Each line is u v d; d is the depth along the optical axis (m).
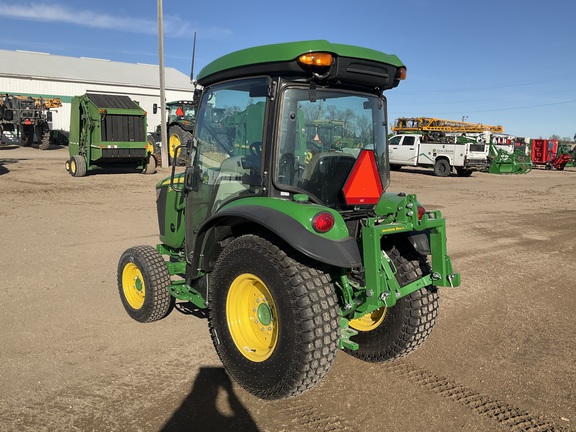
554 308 5.83
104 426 3.21
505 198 16.59
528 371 4.21
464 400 3.71
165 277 4.72
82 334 4.61
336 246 3.13
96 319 4.97
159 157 20.77
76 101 16.56
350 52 3.44
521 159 28.00
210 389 3.71
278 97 3.45
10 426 3.17
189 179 4.32
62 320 4.92
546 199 16.75
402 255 3.89
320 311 3.11
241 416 3.38
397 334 3.93
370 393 3.75
